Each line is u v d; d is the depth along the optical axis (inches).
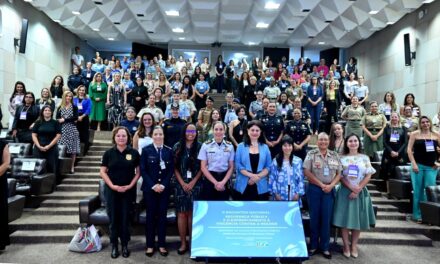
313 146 315.9
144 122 200.7
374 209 189.3
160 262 158.1
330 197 168.1
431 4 386.3
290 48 658.2
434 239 198.5
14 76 390.0
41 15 456.1
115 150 163.9
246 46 661.9
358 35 523.8
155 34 566.6
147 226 165.3
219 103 446.6
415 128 257.6
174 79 405.7
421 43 404.5
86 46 647.1
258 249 145.7
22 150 239.6
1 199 159.5
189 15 498.9
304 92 390.3
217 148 168.9
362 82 396.2
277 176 170.9
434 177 207.0
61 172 246.4
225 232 149.2
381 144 271.7
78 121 291.7
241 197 169.0
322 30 528.1
